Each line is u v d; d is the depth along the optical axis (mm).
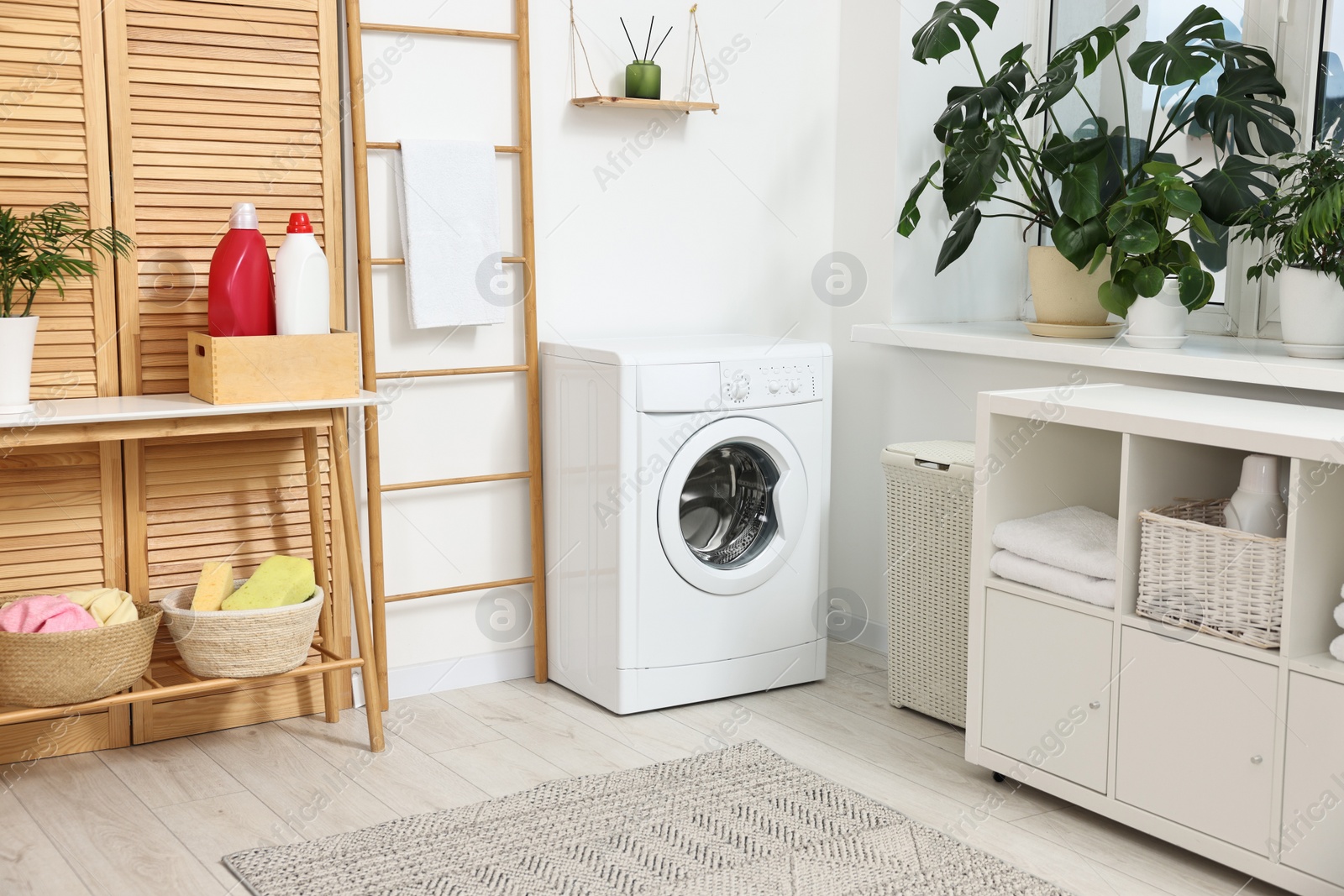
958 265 3266
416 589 2920
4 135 2334
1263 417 2062
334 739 2652
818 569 3021
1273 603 1940
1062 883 2041
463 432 2941
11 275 2238
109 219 2441
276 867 2057
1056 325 2793
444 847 2137
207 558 2621
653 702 2818
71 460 2457
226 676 2391
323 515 2750
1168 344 2543
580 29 2998
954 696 2721
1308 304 2307
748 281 3314
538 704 2898
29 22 2332
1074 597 2242
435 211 2777
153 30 2443
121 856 2096
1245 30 2717
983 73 3205
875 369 3305
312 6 2592
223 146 2535
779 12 3258
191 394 2496
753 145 3268
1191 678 2047
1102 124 2775
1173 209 2512
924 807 2338
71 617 2283
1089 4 3080
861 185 3289
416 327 2773
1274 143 2492
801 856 2119
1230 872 2094
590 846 2148
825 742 2666
